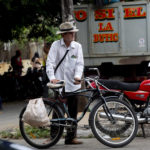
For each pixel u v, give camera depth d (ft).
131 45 52.06
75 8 51.88
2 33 61.67
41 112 24.72
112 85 28.02
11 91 61.67
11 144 13.44
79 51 26.40
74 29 25.96
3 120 38.75
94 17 51.78
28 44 132.46
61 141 28.55
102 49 52.16
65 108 25.79
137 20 51.78
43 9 55.98
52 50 26.61
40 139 25.88
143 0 51.67
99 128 26.00
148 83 27.94
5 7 52.42
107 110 25.89
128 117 26.03
